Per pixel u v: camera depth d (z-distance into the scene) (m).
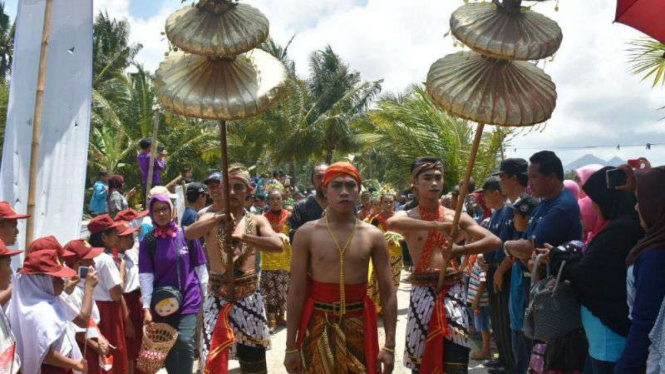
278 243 4.64
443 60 3.83
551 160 4.30
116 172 23.62
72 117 4.88
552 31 3.47
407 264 12.77
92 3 4.98
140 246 5.21
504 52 3.39
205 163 26.61
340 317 3.70
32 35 4.80
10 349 3.35
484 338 6.45
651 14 4.24
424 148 16.22
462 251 4.35
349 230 3.78
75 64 4.91
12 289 3.79
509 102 3.60
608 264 3.38
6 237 3.92
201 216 4.93
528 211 5.00
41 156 4.74
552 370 3.88
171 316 5.15
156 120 8.74
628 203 3.50
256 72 3.77
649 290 2.87
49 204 4.77
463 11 3.55
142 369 4.92
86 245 4.67
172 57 3.85
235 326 4.68
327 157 30.48
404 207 7.97
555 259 3.68
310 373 3.72
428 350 4.42
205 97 3.66
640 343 2.90
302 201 6.91
